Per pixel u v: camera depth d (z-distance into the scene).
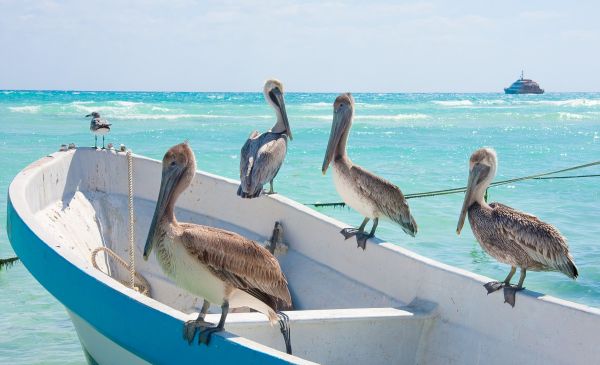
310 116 48.66
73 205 7.81
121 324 4.23
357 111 60.75
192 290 4.16
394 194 6.18
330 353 4.88
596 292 9.23
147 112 48.88
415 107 67.25
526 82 150.00
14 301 8.59
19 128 33.12
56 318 8.07
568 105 75.25
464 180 18.72
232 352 3.73
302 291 6.36
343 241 6.22
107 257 7.61
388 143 30.55
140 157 8.19
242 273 4.07
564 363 4.53
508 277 4.98
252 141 7.68
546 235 4.73
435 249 11.37
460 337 5.08
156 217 4.18
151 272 7.62
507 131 41.03
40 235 5.16
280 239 6.76
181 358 3.95
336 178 6.51
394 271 5.66
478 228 5.14
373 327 4.99
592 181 18.34
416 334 5.18
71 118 40.12
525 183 18.05
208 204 7.64
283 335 4.53
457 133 38.53
